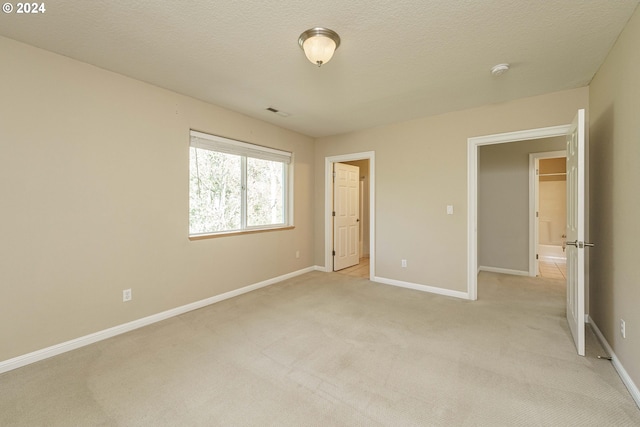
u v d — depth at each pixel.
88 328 2.41
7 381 1.89
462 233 3.57
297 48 2.17
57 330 2.25
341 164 5.16
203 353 2.24
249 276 3.85
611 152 2.18
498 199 4.91
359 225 6.19
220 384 1.85
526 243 4.68
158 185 2.88
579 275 2.19
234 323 2.81
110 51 2.21
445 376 1.93
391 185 4.13
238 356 2.20
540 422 1.52
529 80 2.71
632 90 1.80
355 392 1.77
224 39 2.05
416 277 3.93
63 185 2.28
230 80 2.72
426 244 3.84
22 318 2.09
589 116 2.80
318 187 4.99
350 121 4.00
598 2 1.67
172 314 2.99
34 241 2.14
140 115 2.74
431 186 3.78
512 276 4.63
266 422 1.53
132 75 2.62
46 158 2.19
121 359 2.16
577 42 2.09
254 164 4.03
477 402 1.68
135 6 1.70
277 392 1.77
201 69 2.50
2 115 2.00
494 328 2.67
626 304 1.87
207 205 3.45
